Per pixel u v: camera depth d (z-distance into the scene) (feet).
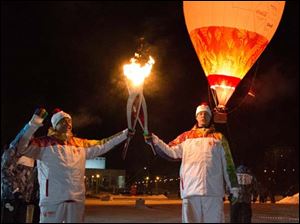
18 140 17.11
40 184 17.80
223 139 17.80
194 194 17.04
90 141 18.86
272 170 118.62
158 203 63.77
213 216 16.98
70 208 17.34
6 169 20.61
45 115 17.15
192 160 17.47
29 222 25.16
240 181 26.43
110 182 141.18
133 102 18.03
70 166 17.60
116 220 31.19
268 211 45.91
